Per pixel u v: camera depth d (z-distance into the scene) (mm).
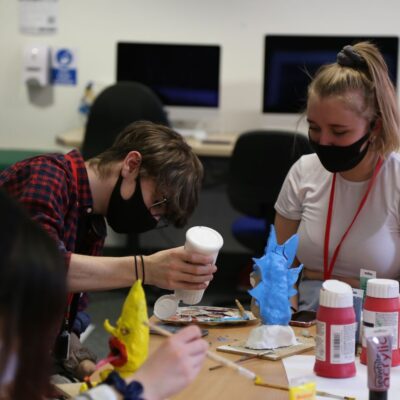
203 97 5137
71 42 5344
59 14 5320
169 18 5277
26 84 5410
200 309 2105
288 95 5004
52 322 1016
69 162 2012
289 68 4980
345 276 2184
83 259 1866
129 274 1868
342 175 2170
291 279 1829
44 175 1917
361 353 1728
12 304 969
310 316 2029
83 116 5402
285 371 1656
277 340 1781
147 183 1981
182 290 1867
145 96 4504
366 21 5141
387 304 1705
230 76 5293
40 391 1033
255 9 5207
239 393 1528
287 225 2342
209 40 5270
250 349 1770
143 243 5496
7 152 5172
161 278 1865
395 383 1607
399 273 2172
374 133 2021
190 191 2008
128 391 1208
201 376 1614
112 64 5344
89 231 2090
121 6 5285
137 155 1974
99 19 5309
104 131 4543
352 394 1528
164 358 1255
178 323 1947
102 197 2035
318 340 1634
